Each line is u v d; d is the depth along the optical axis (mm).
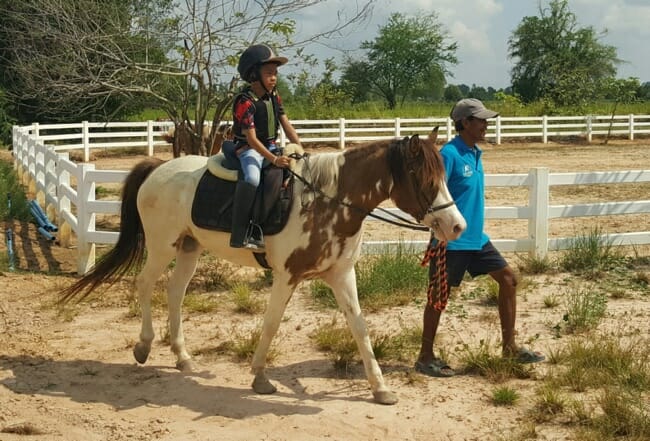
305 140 27594
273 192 5438
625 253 10211
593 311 7285
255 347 6469
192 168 6047
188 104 12531
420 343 6668
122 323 7531
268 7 11430
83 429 5059
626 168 21297
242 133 5539
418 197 5219
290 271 5480
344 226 5398
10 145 29469
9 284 8828
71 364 6352
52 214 13805
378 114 33656
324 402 5465
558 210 9711
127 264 6500
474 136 5871
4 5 15078
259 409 5348
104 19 12406
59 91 12414
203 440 4848
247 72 5539
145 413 5328
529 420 5043
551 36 55531
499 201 15539
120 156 26312
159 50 12281
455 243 5836
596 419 4898
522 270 9289
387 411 5273
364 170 5383
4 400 5566
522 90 56750
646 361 5863
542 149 28547
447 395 5551
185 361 6199
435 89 56375
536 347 6547
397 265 8516
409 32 54250
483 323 7293
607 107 38375
